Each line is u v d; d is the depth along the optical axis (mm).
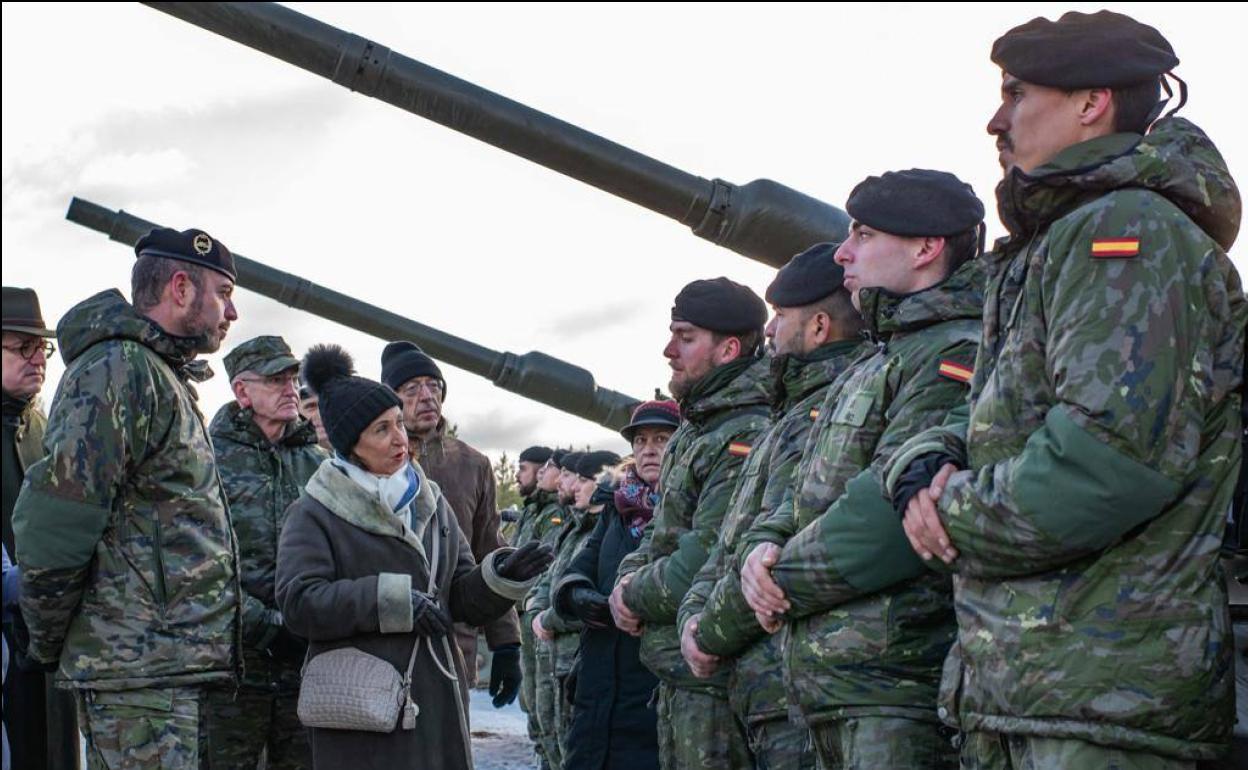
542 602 8867
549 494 11133
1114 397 2584
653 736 5531
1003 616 2740
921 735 3322
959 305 3525
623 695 5551
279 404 5805
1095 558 2658
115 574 4438
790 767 4035
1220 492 2689
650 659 4762
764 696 4062
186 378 4781
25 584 4336
